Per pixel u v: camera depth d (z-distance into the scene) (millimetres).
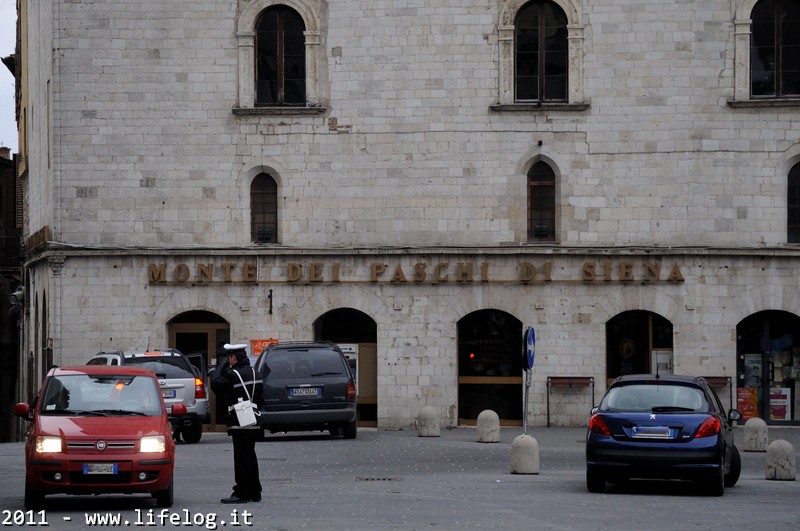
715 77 46375
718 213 46312
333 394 38344
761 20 46719
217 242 47125
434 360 46594
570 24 46562
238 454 24188
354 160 47000
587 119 46562
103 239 47094
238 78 47156
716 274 46125
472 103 46750
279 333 46938
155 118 47188
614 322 46656
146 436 23000
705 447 25656
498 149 46688
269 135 47094
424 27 46906
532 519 21953
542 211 46781
